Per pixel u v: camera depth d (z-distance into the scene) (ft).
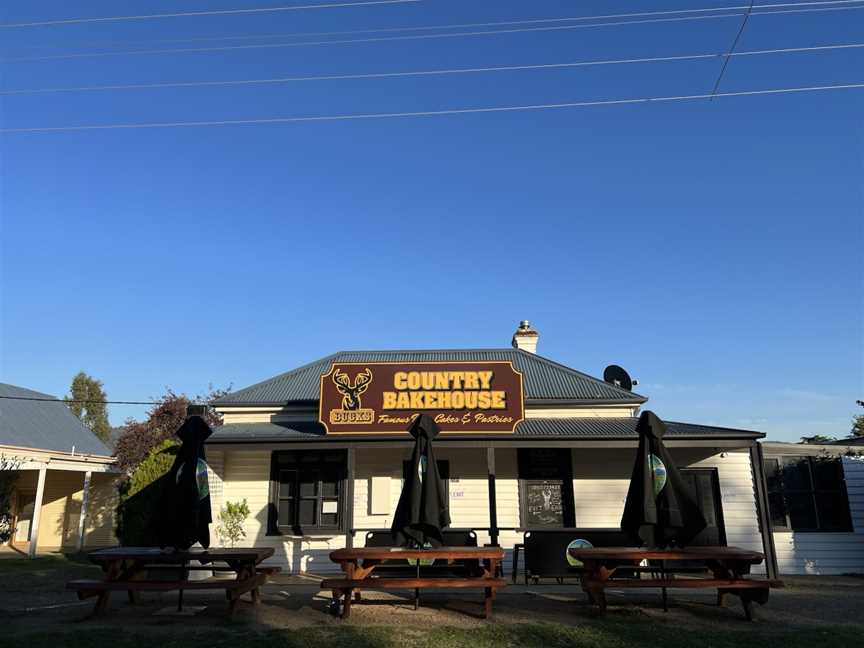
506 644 23.41
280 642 23.38
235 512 48.21
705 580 28.50
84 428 91.66
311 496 49.90
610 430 45.73
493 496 42.50
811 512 49.70
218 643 23.22
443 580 28.40
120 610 30.17
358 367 45.42
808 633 25.31
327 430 44.39
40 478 67.97
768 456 50.75
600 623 27.20
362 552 28.71
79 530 73.05
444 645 23.21
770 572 39.91
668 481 29.35
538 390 53.67
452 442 43.70
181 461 29.55
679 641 23.89
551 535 40.60
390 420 44.34
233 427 50.39
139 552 29.04
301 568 48.24
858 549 48.88
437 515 29.58
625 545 40.22
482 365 45.27
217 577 44.55
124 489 53.83
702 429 45.16
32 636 24.22
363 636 24.43
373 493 49.62
